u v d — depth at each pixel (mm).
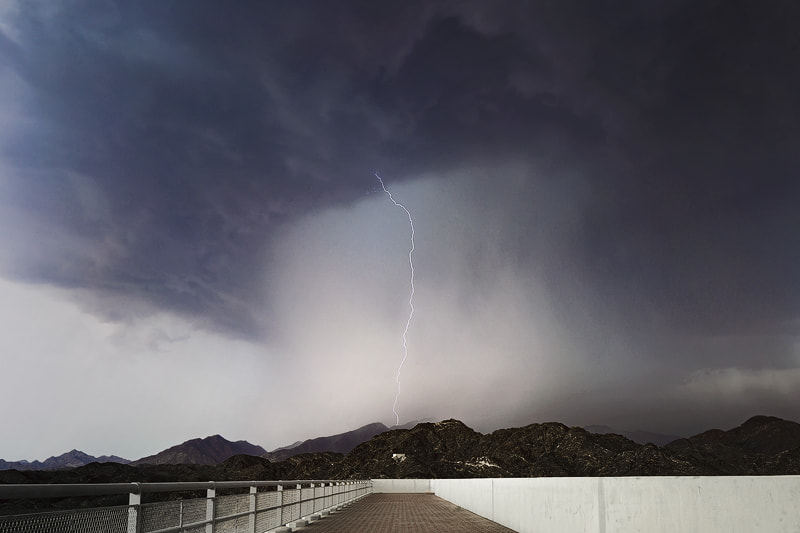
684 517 6520
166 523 7348
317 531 16938
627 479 8008
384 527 18266
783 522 5078
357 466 180750
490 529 17453
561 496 11414
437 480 52188
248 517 12219
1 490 4043
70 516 5082
